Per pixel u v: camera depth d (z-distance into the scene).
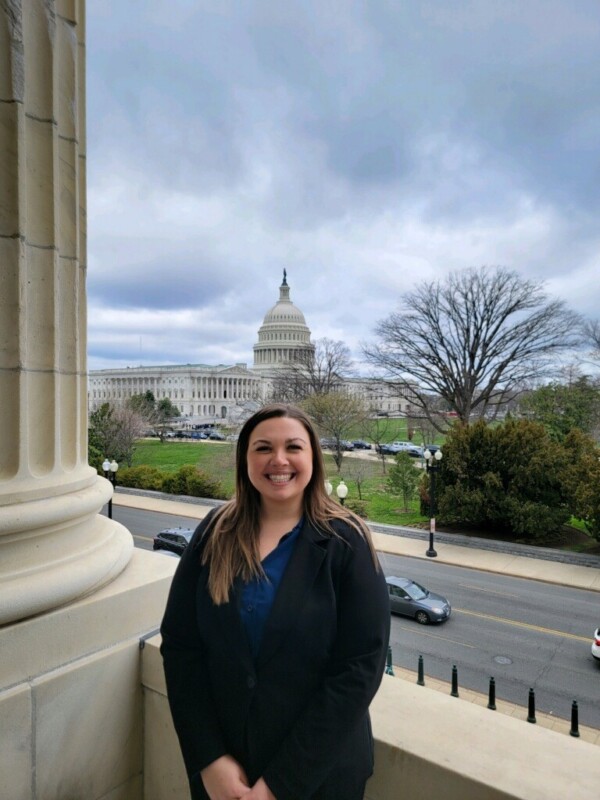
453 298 38.91
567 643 13.41
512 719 2.16
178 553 20.89
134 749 2.64
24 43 2.27
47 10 2.38
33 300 2.36
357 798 1.74
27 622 2.20
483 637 13.76
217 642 1.71
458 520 25.73
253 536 1.85
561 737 2.05
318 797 1.65
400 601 15.02
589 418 40.16
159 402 89.19
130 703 2.61
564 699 10.75
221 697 1.69
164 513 30.69
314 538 1.77
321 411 45.75
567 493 22.31
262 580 1.76
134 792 2.65
